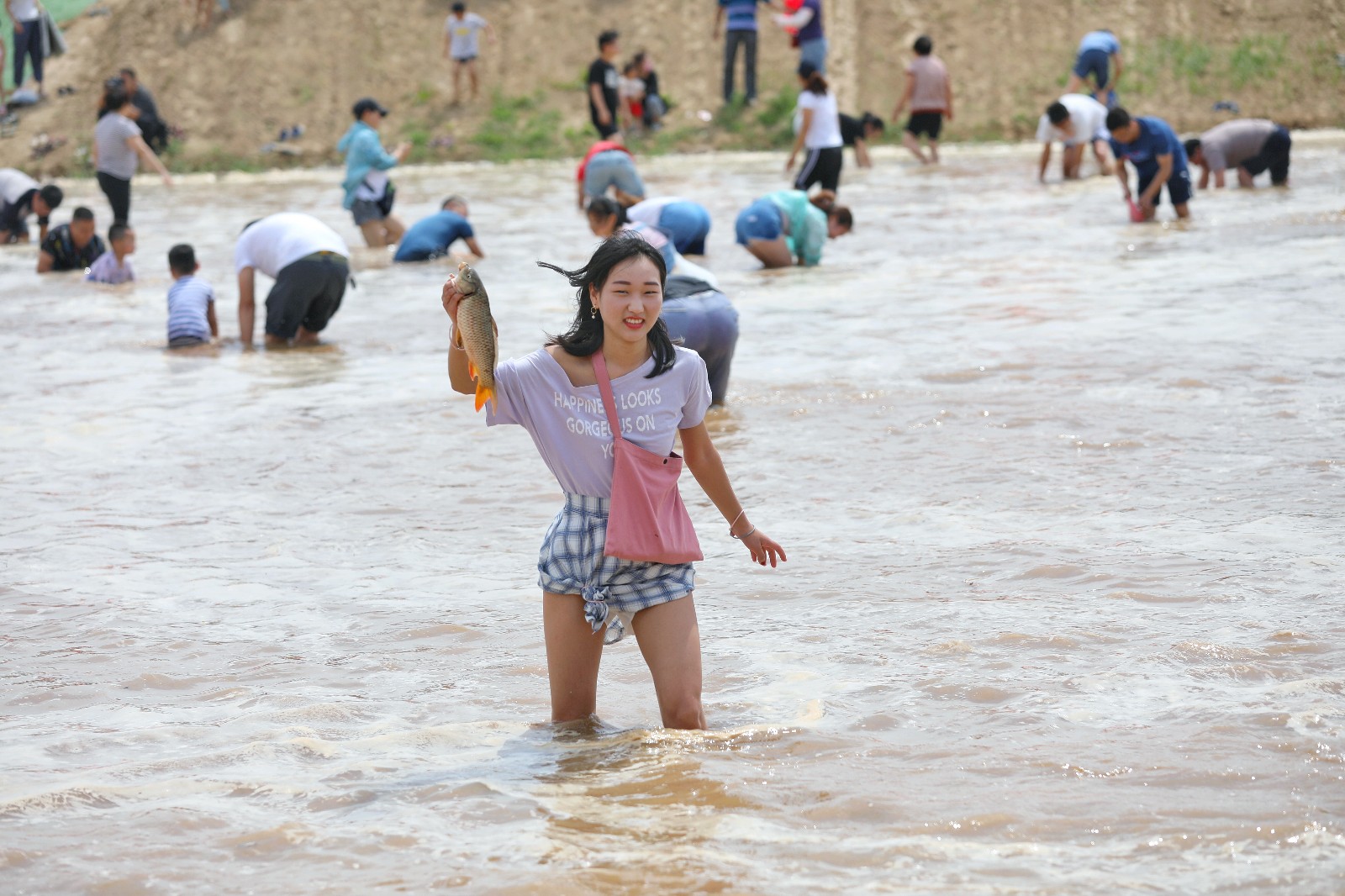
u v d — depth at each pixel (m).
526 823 5.40
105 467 12.48
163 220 33.03
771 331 17.89
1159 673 6.89
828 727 6.41
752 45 44.41
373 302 21.59
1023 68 45.94
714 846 5.11
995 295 19.59
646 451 6.37
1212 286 19.23
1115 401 13.22
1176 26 46.34
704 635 7.98
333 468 12.29
